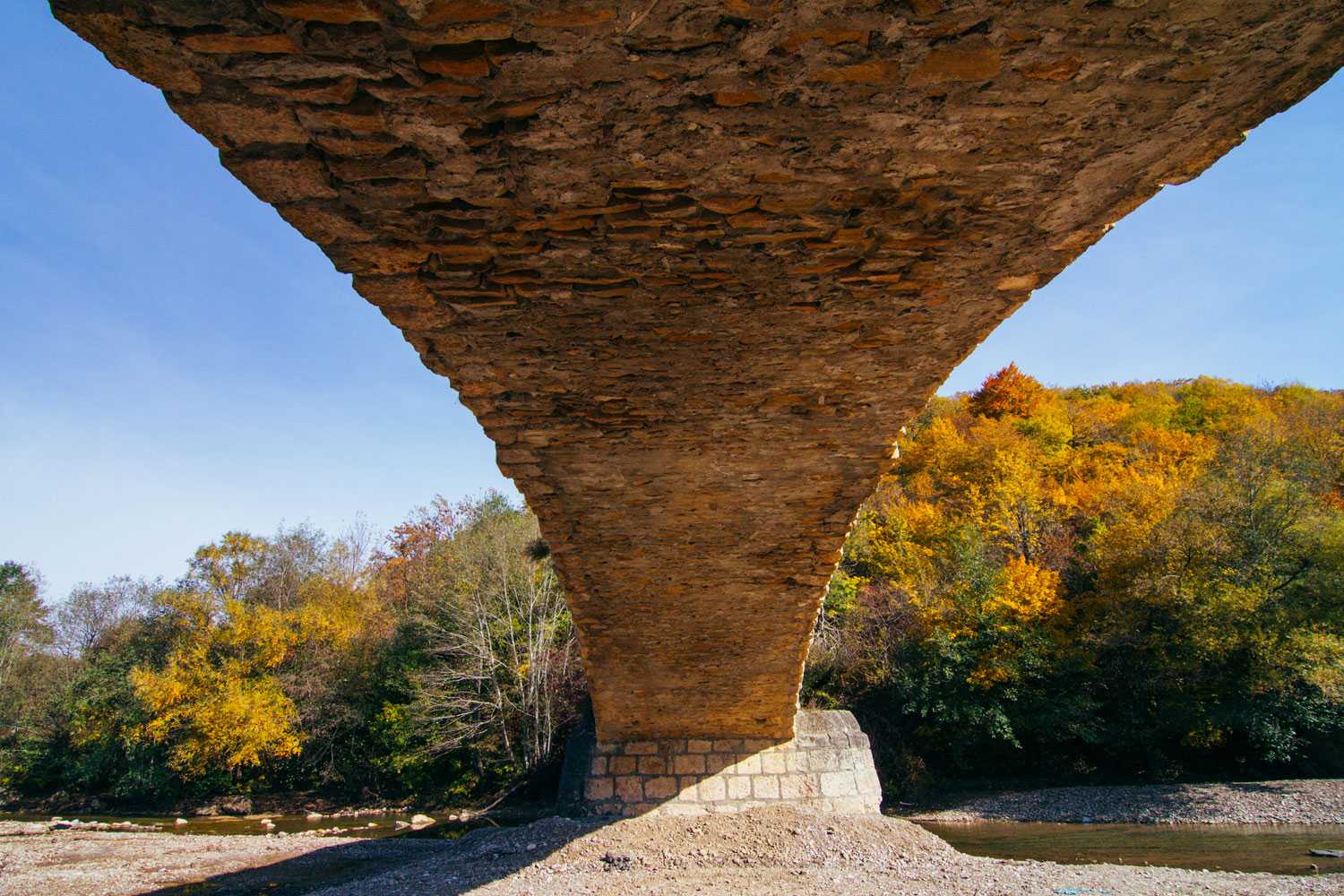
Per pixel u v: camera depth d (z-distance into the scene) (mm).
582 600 8234
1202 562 18875
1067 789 18281
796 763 12422
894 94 2359
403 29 2020
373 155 2568
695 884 9336
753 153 2613
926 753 20484
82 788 24453
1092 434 34469
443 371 4270
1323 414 27484
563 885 9531
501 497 31984
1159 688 18969
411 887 9898
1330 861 10602
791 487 5961
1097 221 3158
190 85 2246
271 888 11359
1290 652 17172
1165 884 8875
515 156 2586
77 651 32844
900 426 5105
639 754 12531
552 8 1953
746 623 8906
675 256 3256
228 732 21141
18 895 11461
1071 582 22172
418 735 20625
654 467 5562
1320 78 2395
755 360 4219
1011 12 2043
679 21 2025
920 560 22844
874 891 8812
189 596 23766
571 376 4363
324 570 29078
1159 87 2391
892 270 3426
